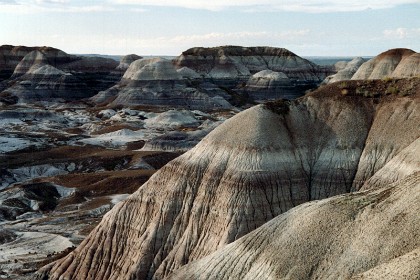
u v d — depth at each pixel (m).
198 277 42.69
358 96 61.38
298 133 58.59
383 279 28.81
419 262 28.53
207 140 58.84
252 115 58.31
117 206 60.41
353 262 34.84
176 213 56.06
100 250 58.72
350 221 37.69
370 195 39.72
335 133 58.41
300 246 38.16
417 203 35.34
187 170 57.22
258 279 38.59
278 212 52.97
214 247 51.62
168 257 53.78
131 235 57.59
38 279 61.00
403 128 56.06
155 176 59.50
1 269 65.00
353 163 56.25
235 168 54.56
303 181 55.47
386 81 62.34
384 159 54.97
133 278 54.25
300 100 62.19
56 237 76.12
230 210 52.44
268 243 40.38
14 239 76.56
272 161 55.03
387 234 34.88
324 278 35.28
